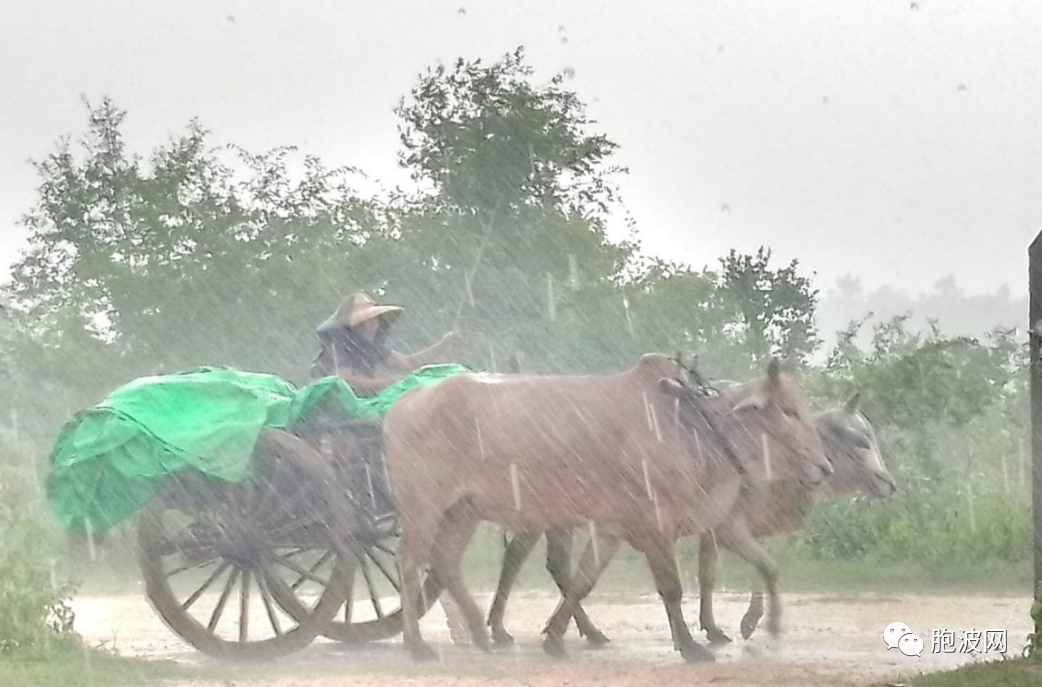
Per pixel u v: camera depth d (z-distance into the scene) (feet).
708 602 42.98
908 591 55.42
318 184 90.22
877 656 39.01
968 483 69.36
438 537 41.22
